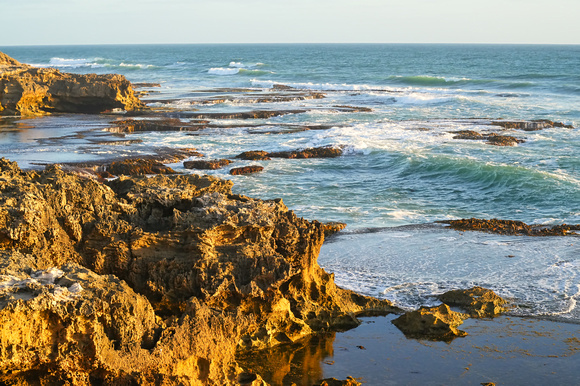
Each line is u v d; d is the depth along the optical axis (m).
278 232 14.01
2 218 10.98
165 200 13.82
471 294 16.00
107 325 9.08
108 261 12.52
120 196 14.06
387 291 16.69
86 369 8.81
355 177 34.00
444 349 13.34
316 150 39.59
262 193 30.02
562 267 18.72
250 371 11.99
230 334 10.59
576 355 13.16
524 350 13.36
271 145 42.03
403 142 42.41
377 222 24.95
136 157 36.31
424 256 19.84
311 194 29.95
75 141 40.94
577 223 24.75
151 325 9.75
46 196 12.13
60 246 11.77
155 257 12.67
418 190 31.03
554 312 15.43
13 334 8.22
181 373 9.82
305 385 11.57
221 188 15.29
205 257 12.55
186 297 12.50
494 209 27.42
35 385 8.68
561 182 30.36
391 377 12.05
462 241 21.52
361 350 13.19
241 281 12.85
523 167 33.28
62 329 8.58
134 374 9.14
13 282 8.77
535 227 23.80
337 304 14.77
